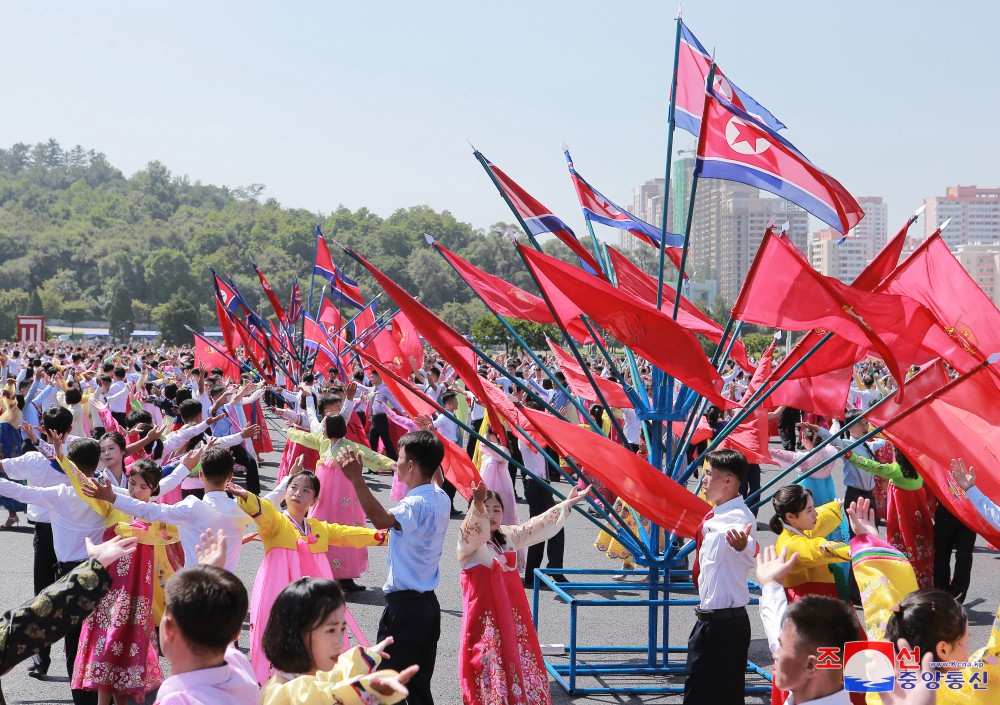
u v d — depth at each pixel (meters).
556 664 7.09
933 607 3.49
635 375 7.05
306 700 3.13
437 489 5.54
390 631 5.33
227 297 21.05
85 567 3.35
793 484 6.08
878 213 194.25
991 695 3.58
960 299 6.36
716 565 5.24
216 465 5.89
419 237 177.62
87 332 146.00
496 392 7.21
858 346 6.55
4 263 172.00
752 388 7.30
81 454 6.22
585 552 11.16
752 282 5.70
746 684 6.79
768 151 6.36
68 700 6.23
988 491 5.99
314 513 9.15
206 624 3.00
